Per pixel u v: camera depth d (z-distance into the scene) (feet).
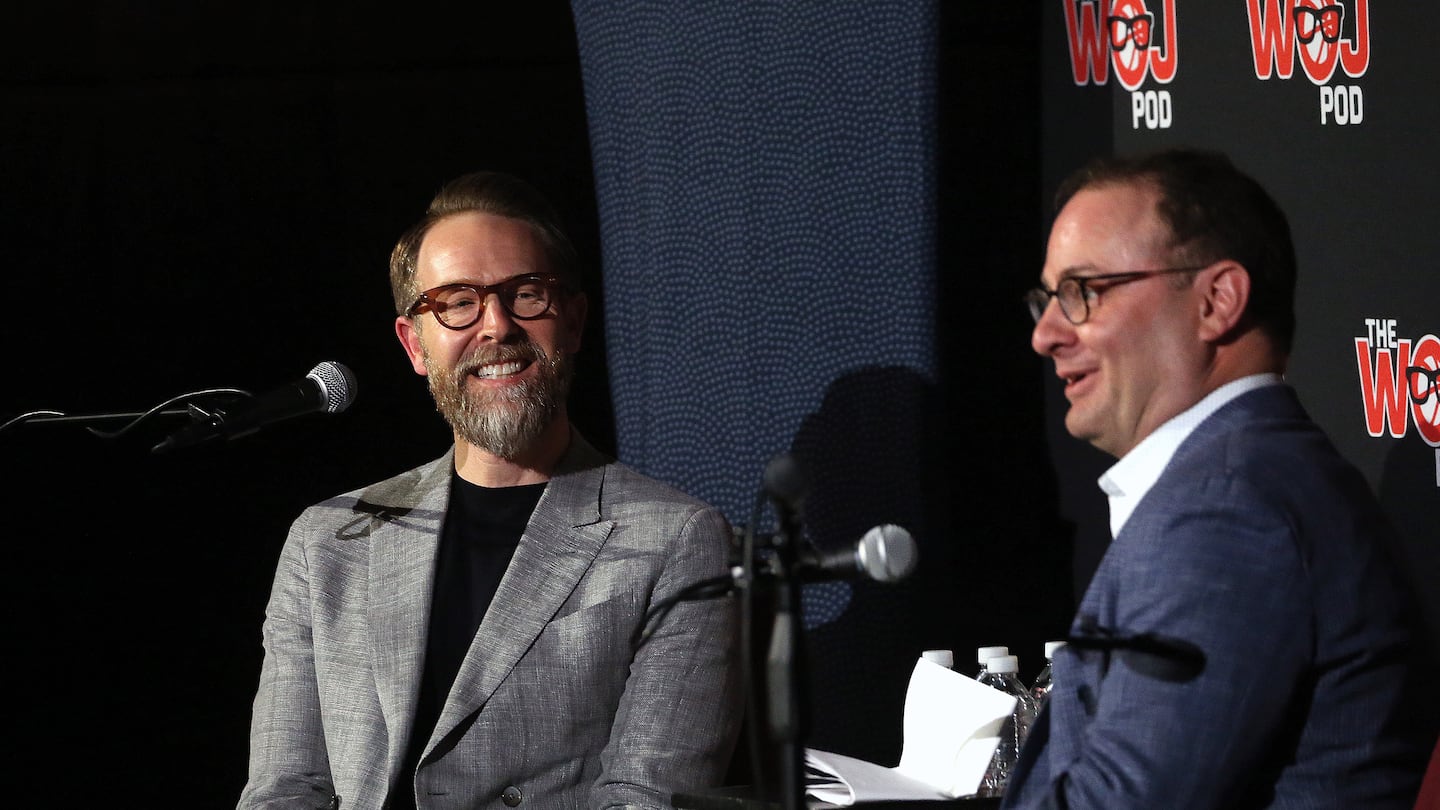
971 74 24.38
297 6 25.29
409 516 22.47
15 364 24.77
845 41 24.48
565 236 22.79
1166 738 13.46
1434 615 23.86
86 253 24.97
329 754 21.21
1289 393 15.33
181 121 25.17
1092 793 13.67
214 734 25.03
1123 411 15.65
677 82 24.89
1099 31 24.13
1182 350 15.40
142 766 24.81
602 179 25.43
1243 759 13.55
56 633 24.62
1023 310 24.52
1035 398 24.53
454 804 20.39
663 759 20.08
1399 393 24.13
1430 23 24.36
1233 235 15.35
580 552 21.61
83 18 24.99
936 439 24.36
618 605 21.18
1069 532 24.49
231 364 25.25
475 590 21.95
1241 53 24.00
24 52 24.81
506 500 22.39
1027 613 24.49
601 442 25.82
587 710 20.85
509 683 20.79
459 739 20.59
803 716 13.10
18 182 24.81
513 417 21.62
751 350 24.72
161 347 25.13
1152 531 14.15
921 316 24.36
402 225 25.48
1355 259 24.09
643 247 25.17
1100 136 24.18
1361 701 13.82
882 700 24.25
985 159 24.48
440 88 25.48
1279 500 13.89
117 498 24.84
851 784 17.58
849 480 24.40
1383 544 14.30
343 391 19.45
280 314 25.35
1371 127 24.26
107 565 24.80
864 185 24.48
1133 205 15.58
